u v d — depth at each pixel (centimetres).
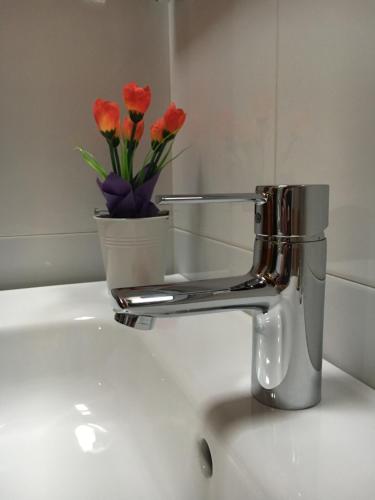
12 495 43
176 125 60
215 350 47
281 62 45
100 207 78
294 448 30
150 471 45
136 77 77
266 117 49
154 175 63
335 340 40
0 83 70
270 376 35
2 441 51
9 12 69
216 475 32
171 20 76
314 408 35
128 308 31
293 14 43
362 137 35
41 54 71
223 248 62
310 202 33
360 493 25
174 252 83
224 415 34
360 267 37
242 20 53
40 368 57
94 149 77
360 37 35
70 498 43
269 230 34
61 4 71
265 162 50
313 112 41
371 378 36
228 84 57
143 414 50
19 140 72
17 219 74
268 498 25
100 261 80
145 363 51
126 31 75
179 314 32
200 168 68
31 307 63
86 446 50
